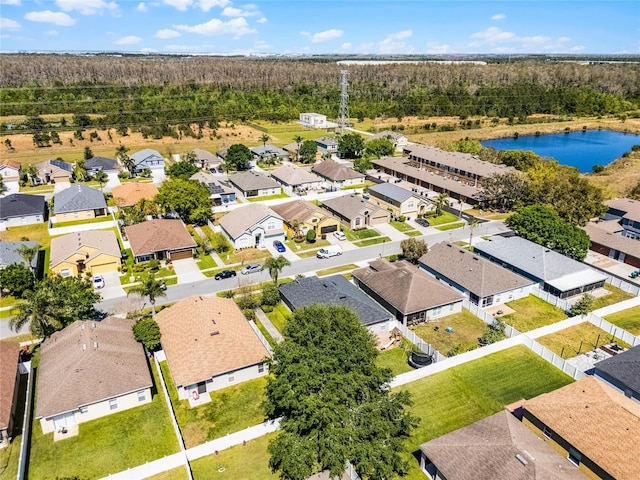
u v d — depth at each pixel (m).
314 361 33.22
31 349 46.28
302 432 32.66
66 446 35.00
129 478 31.95
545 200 81.75
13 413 37.66
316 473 32.44
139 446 35.16
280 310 53.25
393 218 82.56
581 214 73.62
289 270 63.31
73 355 39.59
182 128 149.50
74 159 120.31
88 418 37.47
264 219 69.94
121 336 43.91
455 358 44.41
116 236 71.69
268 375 43.50
